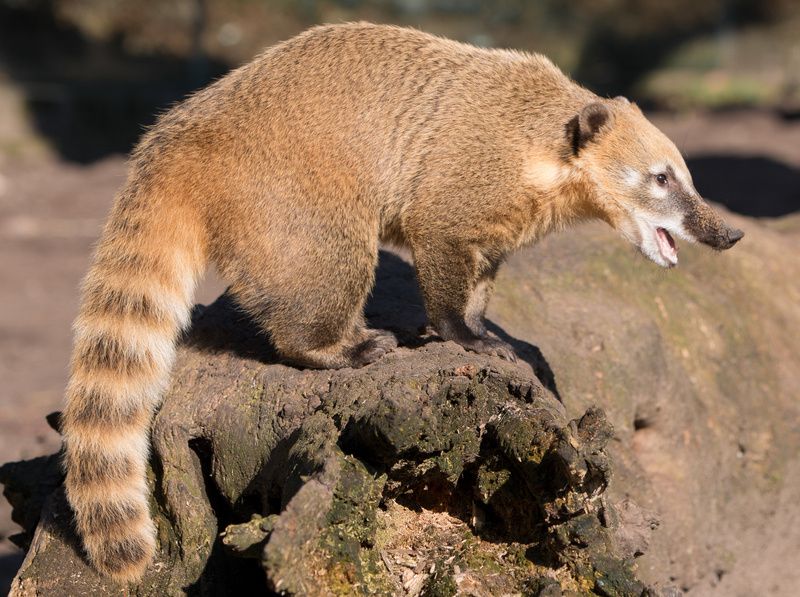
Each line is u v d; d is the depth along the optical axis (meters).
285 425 7.97
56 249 26.83
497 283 11.22
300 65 9.12
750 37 50.00
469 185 9.27
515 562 7.48
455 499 7.90
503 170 9.33
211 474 8.35
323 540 6.73
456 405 7.44
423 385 7.41
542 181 9.45
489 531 7.72
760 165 32.66
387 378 7.57
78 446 8.01
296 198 8.73
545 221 9.75
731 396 12.04
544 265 11.72
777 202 27.95
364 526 6.96
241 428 8.17
